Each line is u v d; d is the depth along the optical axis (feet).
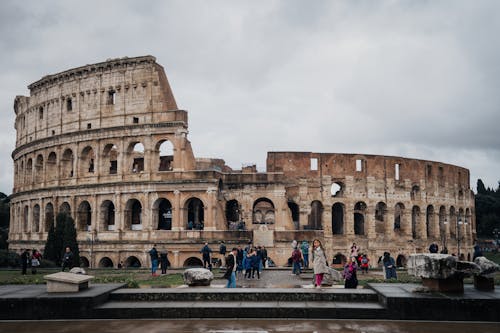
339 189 352.08
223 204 310.65
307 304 101.86
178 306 100.78
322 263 121.29
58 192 327.67
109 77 318.65
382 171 349.41
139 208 325.62
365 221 346.95
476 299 95.04
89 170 342.44
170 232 292.20
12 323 96.89
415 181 364.99
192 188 294.25
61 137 330.54
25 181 364.38
